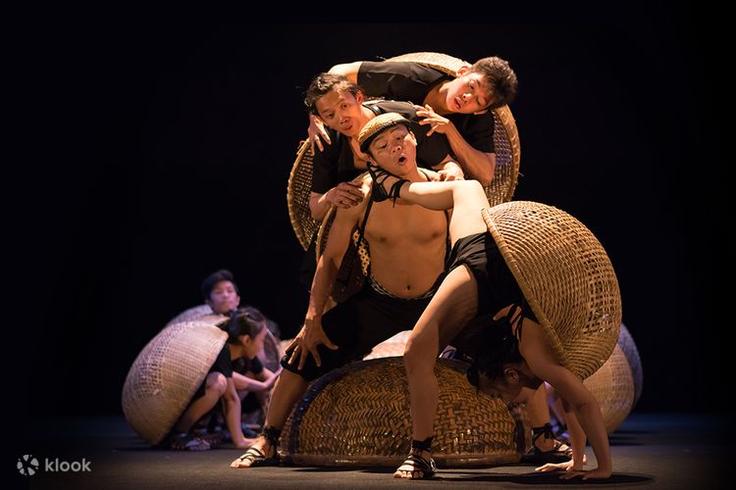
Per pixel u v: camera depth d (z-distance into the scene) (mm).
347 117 5281
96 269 10758
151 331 11203
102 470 5289
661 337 10836
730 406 10758
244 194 10820
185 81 9695
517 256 4402
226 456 6227
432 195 4832
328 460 5227
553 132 9891
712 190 9336
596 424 4422
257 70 9852
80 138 8727
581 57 9656
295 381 5520
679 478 4559
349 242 5258
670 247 10445
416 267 5215
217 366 7109
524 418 5418
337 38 9688
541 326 4473
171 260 11094
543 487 4227
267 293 11281
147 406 6953
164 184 10492
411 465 4645
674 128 9391
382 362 5383
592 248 4578
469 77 5590
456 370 5328
